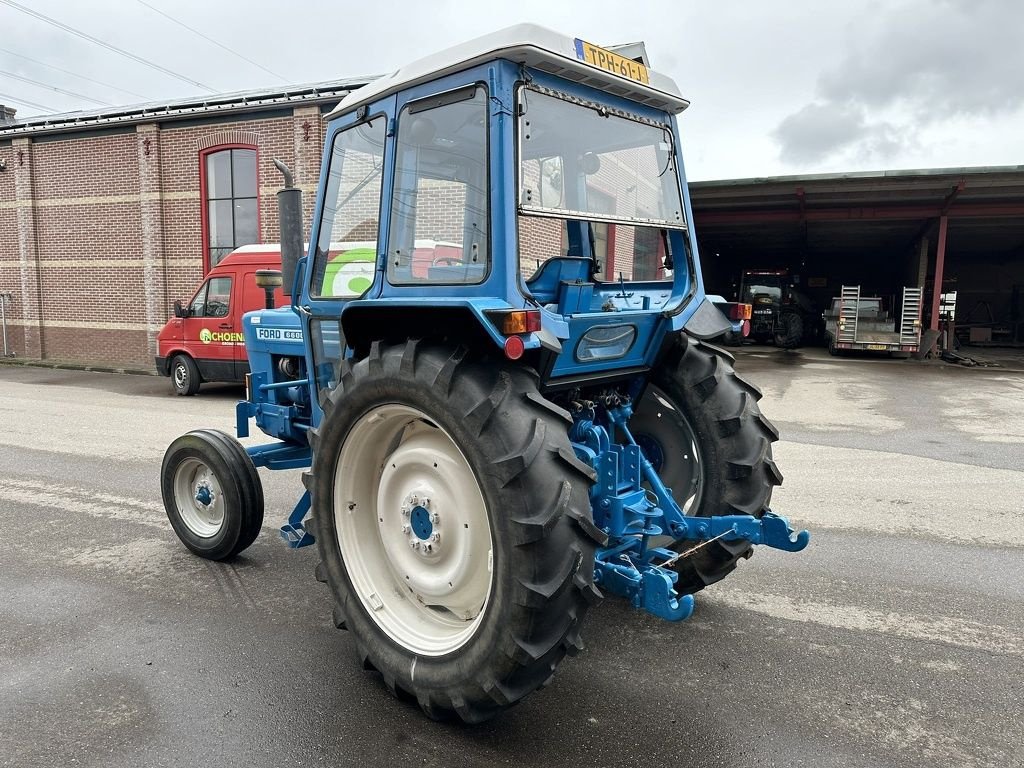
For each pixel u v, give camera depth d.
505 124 2.44
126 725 2.63
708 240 23.22
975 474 6.34
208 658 3.12
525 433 2.30
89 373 14.45
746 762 2.43
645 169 3.09
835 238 22.55
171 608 3.62
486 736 2.57
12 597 3.75
